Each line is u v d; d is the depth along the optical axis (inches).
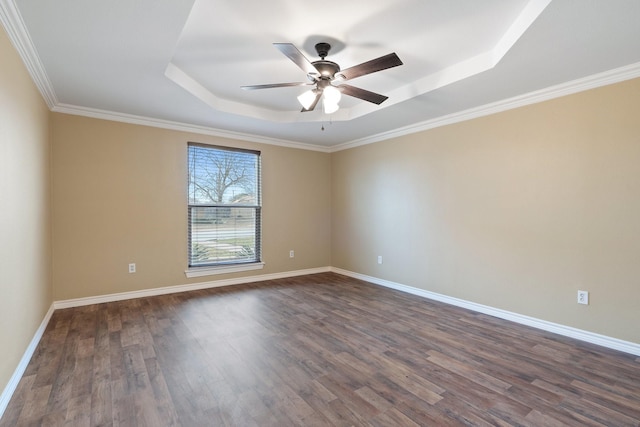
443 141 156.6
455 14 82.4
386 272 188.2
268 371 90.0
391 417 70.4
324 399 77.0
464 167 147.9
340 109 161.8
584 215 111.7
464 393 79.6
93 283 149.0
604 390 81.0
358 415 71.0
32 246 103.2
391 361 96.2
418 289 169.6
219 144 183.5
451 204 153.5
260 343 108.5
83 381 84.3
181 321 128.5
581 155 112.2
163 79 111.0
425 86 122.3
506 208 133.0
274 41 95.5
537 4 74.0
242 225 195.2
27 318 95.8
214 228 184.9
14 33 79.0
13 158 83.3
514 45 87.4
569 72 104.8
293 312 140.9
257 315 136.5
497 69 102.3
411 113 149.3
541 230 122.6
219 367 92.1
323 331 119.5
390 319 132.7
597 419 70.0
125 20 77.1
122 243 155.6
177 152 169.9
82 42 87.0
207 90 135.6
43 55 94.0
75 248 144.5
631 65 99.0
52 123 138.4
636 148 100.8
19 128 88.7
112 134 152.3
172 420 69.2
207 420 69.3
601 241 108.1
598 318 108.8
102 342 108.3
